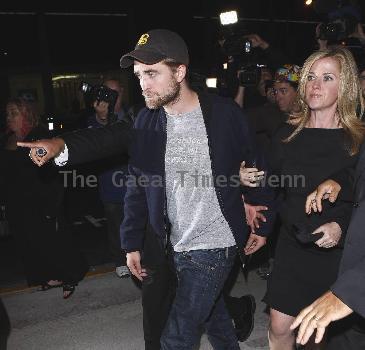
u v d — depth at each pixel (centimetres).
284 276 232
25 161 354
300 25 1836
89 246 547
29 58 1634
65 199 712
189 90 217
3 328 290
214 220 225
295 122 235
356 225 158
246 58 427
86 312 365
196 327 236
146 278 253
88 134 221
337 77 217
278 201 249
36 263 381
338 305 143
